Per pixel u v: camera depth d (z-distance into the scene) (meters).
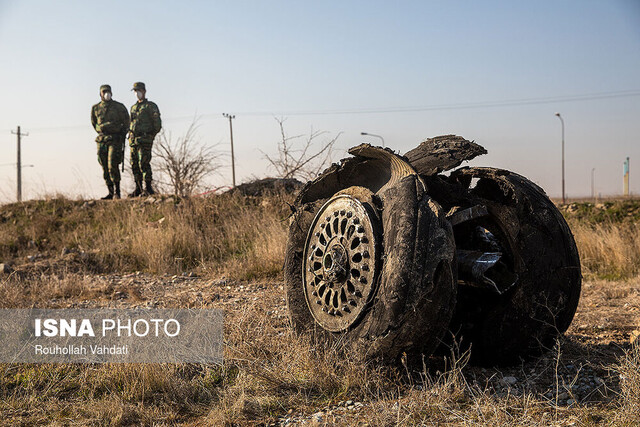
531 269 4.25
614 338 5.29
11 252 12.03
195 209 12.76
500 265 4.36
